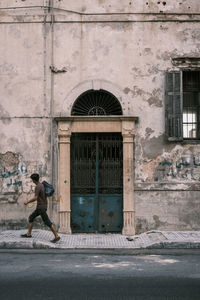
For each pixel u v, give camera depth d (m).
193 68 11.83
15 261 8.14
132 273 7.07
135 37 11.85
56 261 8.16
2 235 10.58
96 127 11.73
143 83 11.82
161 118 11.82
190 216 11.56
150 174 11.70
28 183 11.70
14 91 11.86
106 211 11.91
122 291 5.90
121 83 11.80
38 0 11.88
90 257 8.66
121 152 11.98
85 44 11.87
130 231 11.45
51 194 10.25
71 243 10.18
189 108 12.00
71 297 5.60
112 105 12.05
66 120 11.63
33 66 11.88
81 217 11.91
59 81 11.86
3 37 11.91
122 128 11.62
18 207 11.65
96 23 11.88
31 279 6.60
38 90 11.84
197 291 5.91
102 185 11.97
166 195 11.62
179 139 11.59
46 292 5.84
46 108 11.81
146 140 11.77
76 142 11.98
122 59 11.83
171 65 11.84
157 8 11.87
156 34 11.86
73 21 11.87
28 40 11.91
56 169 11.72
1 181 11.73
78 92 11.80
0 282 6.39
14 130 11.81
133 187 11.60
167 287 6.13
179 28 11.85
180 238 10.29
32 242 9.79
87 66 11.84
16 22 11.90
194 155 11.72
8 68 11.90
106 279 6.61
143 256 8.84
